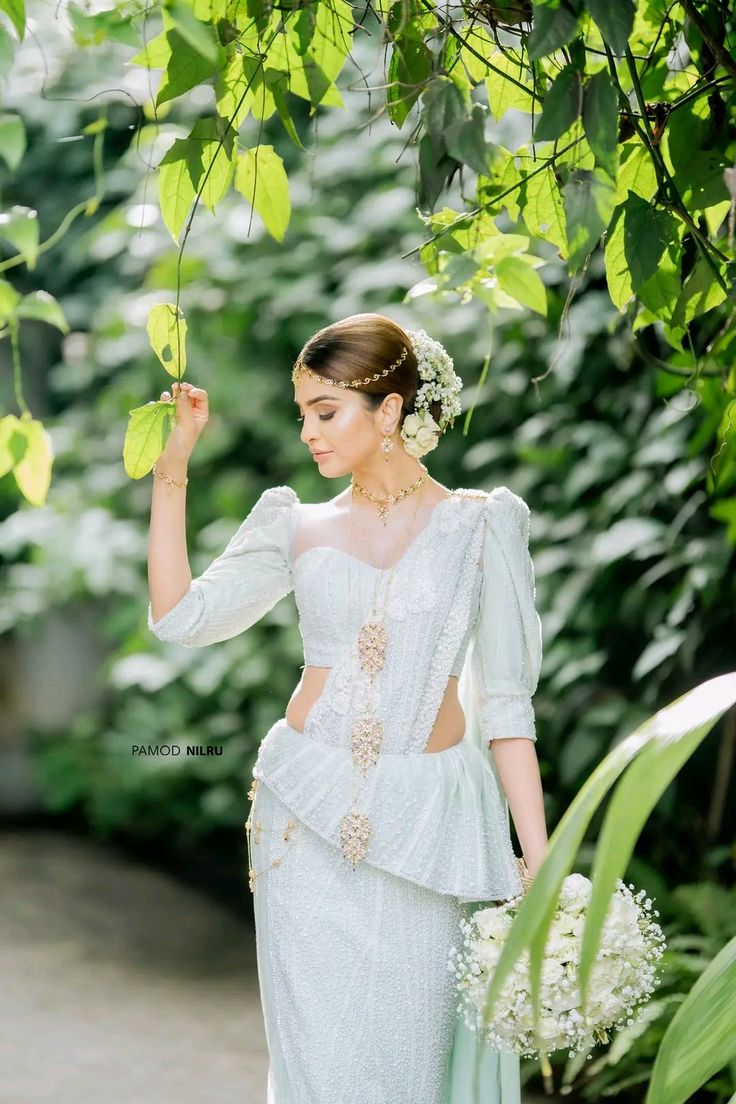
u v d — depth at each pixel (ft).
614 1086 12.42
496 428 17.48
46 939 18.66
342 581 8.95
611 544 14.53
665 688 15.48
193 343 20.26
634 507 15.03
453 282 7.97
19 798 24.70
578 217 6.31
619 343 15.06
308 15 7.41
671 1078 5.02
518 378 16.52
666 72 8.70
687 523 14.67
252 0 7.58
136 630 20.99
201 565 20.10
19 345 24.31
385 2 7.93
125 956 18.16
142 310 20.17
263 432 20.18
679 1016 5.13
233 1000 16.72
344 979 8.61
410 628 8.80
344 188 19.65
